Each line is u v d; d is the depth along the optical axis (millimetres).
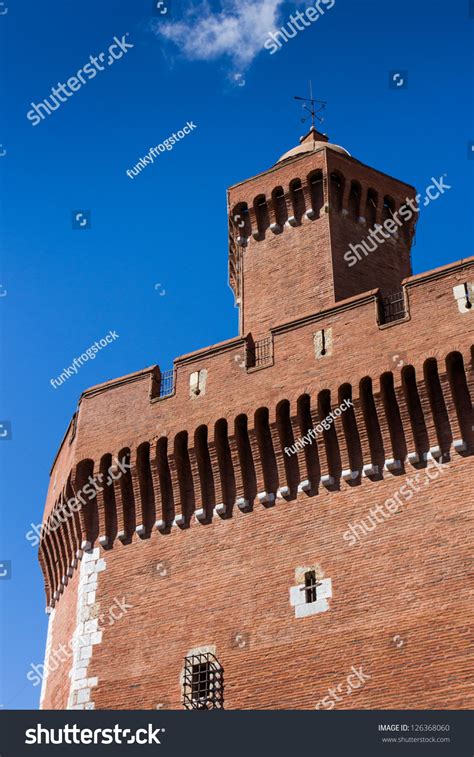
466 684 31484
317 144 50531
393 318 38375
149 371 42656
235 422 39031
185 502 39781
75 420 44094
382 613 33812
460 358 35469
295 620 35312
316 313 39219
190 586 38062
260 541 37406
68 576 43000
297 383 38281
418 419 36000
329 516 36375
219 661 36000
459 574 33031
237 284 49094
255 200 46969
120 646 38438
